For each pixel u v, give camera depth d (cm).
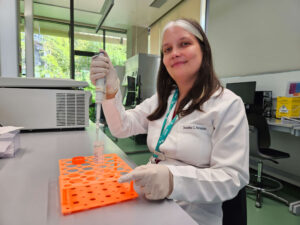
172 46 74
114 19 481
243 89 245
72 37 376
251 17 253
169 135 72
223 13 295
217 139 63
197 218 62
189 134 67
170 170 46
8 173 50
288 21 212
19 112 98
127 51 534
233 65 282
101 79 65
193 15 364
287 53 214
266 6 234
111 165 53
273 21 227
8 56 141
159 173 42
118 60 517
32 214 33
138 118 96
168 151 69
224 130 62
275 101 226
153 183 40
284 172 216
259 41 244
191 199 46
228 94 69
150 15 461
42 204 36
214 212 64
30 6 172
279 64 222
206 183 48
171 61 75
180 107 75
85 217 32
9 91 95
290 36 211
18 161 59
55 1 396
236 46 276
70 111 107
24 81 97
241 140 58
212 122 66
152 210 35
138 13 450
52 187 43
